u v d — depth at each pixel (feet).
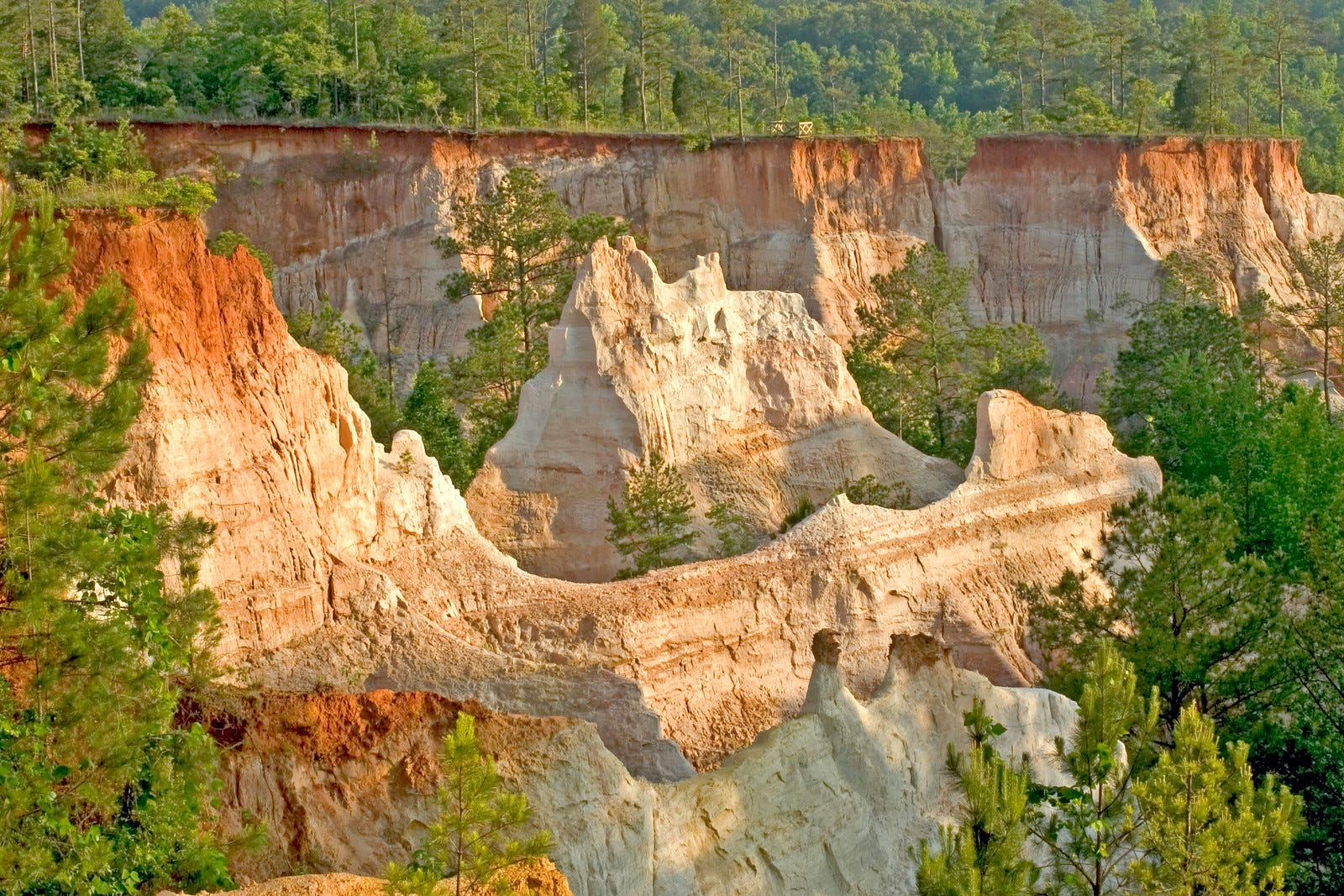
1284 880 123.65
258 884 94.38
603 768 120.47
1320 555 172.65
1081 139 385.29
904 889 137.49
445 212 328.08
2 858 87.81
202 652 119.14
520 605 165.27
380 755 114.42
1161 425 297.12
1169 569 177.58
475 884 94.27
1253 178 404.36
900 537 194.08
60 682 97.35
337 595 151.33
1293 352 377.71
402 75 387.75
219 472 142.31
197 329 145.28
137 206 144.36
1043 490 210.79
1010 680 192.85
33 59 319.68
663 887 122.83
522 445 206.69
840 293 350.23
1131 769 121.90
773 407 224.94
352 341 296.30
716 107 412.36
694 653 173.37
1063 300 374.22
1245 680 168.86
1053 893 118.21
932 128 447.42
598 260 211.61
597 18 426.92
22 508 96.53
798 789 134.00
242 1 393.50
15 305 99.30
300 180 323.57
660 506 200.95
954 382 298.76
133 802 101.04
